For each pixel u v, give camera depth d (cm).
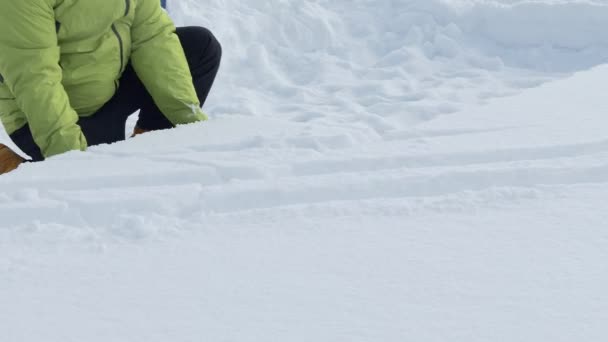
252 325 118
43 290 132
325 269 138
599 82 310
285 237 154
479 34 499
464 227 156
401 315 120
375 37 510
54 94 230
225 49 482
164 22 263
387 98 393
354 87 417
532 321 117
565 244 146
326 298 126
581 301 123
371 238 152
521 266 136
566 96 286
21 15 221
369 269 138
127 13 249
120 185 194
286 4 535
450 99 385
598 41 471
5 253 150
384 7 539
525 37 485
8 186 190
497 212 164
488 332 114
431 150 211
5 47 224
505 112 263
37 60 226
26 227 162
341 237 153
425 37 499
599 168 187
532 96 288
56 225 164
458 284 130
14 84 229
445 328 115
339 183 182
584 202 168
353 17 529
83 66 246
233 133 247
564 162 193
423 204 169
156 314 122
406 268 137
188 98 265
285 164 203
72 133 233
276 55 486
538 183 185
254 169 198
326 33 506
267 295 128
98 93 253
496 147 211
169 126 283
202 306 125
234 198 179
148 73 260
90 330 118
